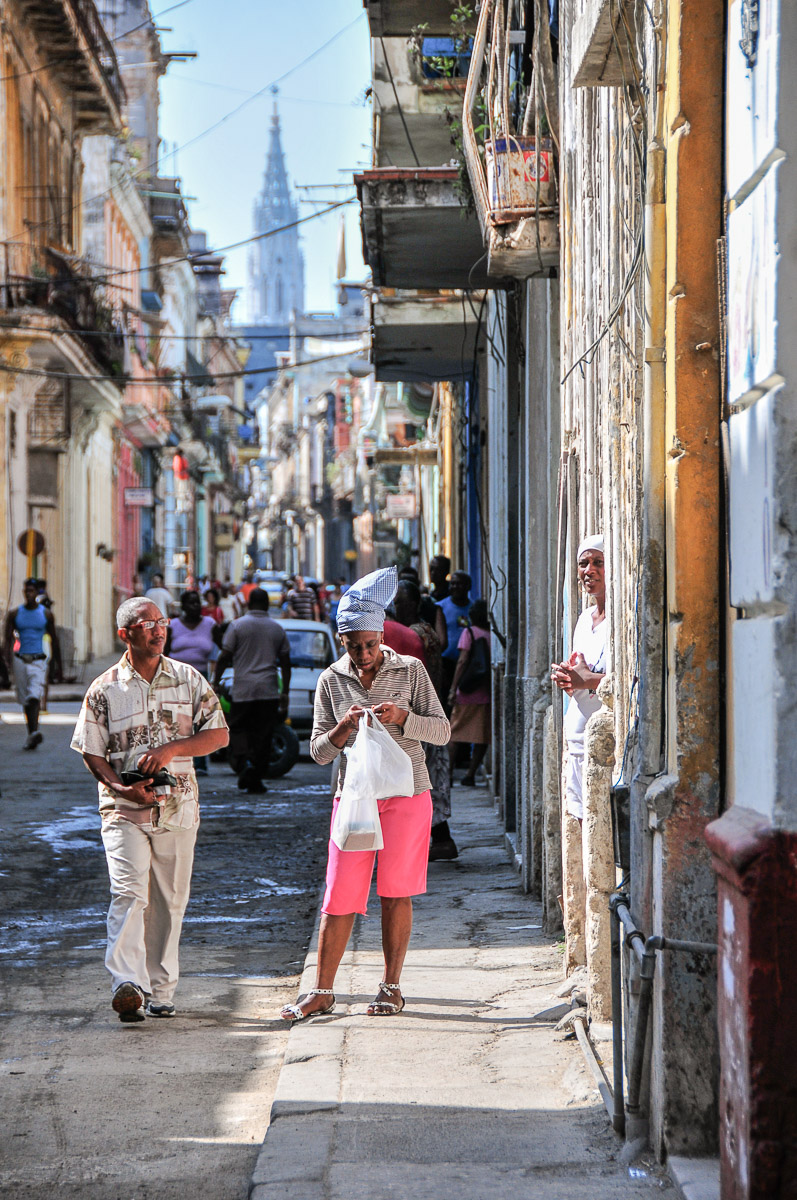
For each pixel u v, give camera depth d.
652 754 5.94
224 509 109.38
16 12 34.56
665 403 5.71
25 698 22.66
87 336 38.00
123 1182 5.89
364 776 7.88
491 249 10.31
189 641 20.28
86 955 9.97
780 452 4.36
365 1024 7.78
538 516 11.67
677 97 5.48
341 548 97.38
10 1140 6.38
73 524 43.53
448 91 17.41
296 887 12.48
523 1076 6.85
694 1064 5.59
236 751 18.39
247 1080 7.25
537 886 11.30
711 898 5.54
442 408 31.42
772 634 4.36
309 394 129.75
